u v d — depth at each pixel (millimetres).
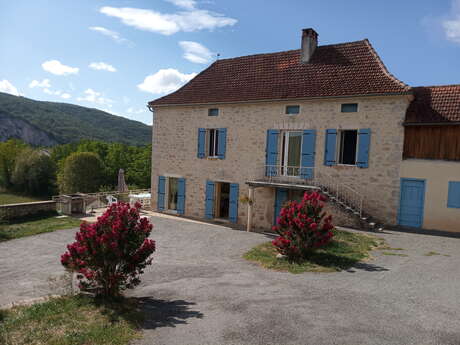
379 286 6371
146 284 6898
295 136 13734
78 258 5605
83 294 6004
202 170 15773
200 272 7785
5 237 11766
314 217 8469
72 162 39156
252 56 16328
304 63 14320
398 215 11844
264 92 14086
